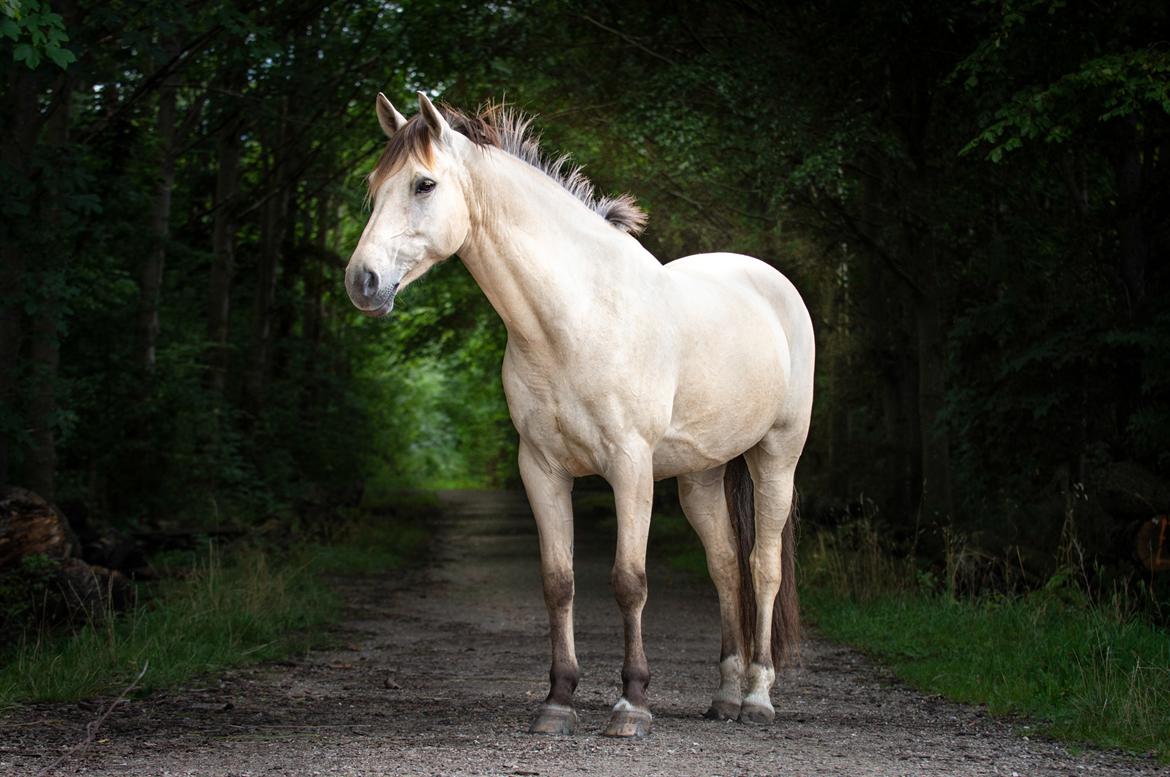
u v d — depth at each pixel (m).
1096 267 13.04
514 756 4.71
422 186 5.02
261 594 10.63
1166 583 9.34
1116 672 6.66
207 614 9.31
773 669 6.11
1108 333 10.94
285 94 17.95
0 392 11.26
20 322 11.63
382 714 6.20
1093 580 9.68
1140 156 12.91
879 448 19.06
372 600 13.22
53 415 11.82
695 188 14.81
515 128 5.61
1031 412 12.45
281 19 17.48
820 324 18.42
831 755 4.95
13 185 10.24
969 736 5.69
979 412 12.90
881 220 15.59
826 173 13.47
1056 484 13.35
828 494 19.56
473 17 17.48
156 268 17.11
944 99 15.12
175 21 11.70
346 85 19.48
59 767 4.64
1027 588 9.84
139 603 9.77
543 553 5.39
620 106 15.02
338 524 21.12
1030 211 14.52
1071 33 10.99
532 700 6.80
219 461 18.64
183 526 16.25
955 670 7.62
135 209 16.38
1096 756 5.16
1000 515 14.51
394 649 9.38
